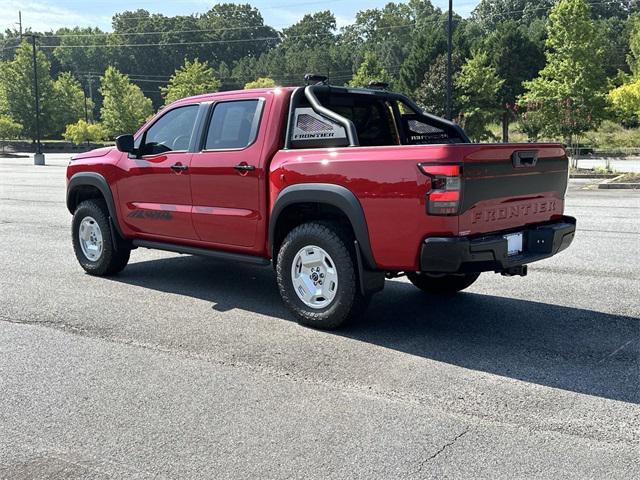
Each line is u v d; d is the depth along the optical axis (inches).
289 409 152.6
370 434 139.8
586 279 287.1
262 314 235.0
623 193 702.5
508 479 121.7
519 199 203.9
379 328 217.3
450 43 975.0
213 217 242.5
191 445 135.3
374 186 194.4
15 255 350.9
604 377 172.9
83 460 129.4
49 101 2694.4
